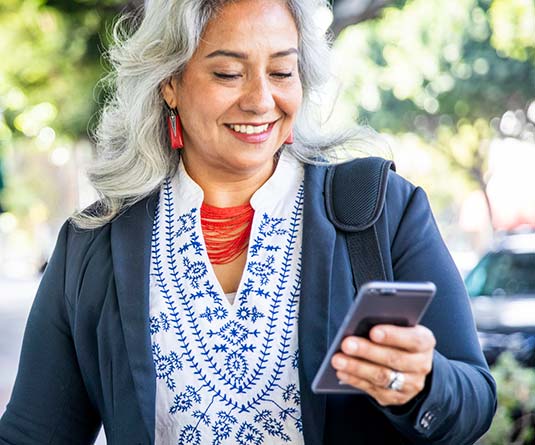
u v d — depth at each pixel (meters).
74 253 2.39
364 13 6.93
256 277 2.24
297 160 2.38
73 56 10.30
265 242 2.28
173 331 2.24
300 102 2.27
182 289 2.28
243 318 2.22
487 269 8.88
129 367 2.24
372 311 1.78
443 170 27.20
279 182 2.32
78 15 8.73
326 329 2.14
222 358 2.21
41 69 11.52
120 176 2.40
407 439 2.12
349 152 2.47
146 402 2.20
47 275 2.43
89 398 2.40
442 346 2.12
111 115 2.50
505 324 7.74
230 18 2.21
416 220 2.23
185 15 2.21
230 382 2.20
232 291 2.30
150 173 2.38
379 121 19.70
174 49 2.29
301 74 2.40
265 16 2.21
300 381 2.14
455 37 18.17
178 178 2.39
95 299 2.32
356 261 2.20
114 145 2.50
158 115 2.39
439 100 19.50
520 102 19.67
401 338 1.78
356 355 1.80
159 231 2.35
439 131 22.16
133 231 2.34
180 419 2.22
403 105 19.69
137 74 2.35
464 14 17.80
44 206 44.12
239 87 2.23
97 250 2.35
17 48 11.40
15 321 21.17
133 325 2.24
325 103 2.48
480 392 2.02
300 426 2.19
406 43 18.48
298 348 2.17
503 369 5.52
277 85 2.24
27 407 2.41
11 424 2.42
